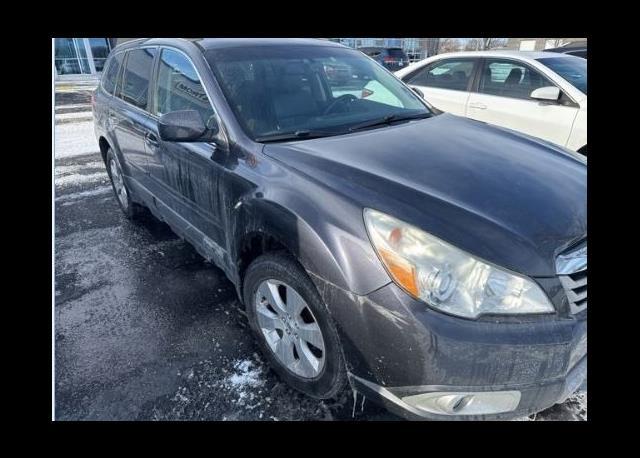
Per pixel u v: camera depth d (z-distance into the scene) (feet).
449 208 5.30
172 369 7.19
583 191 6.10
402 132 7.76
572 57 16.65
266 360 7.36
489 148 7.24
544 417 6.13
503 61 16.63
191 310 8.77
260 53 8.64
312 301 5.63
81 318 8.54
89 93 44.21
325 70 8.98
